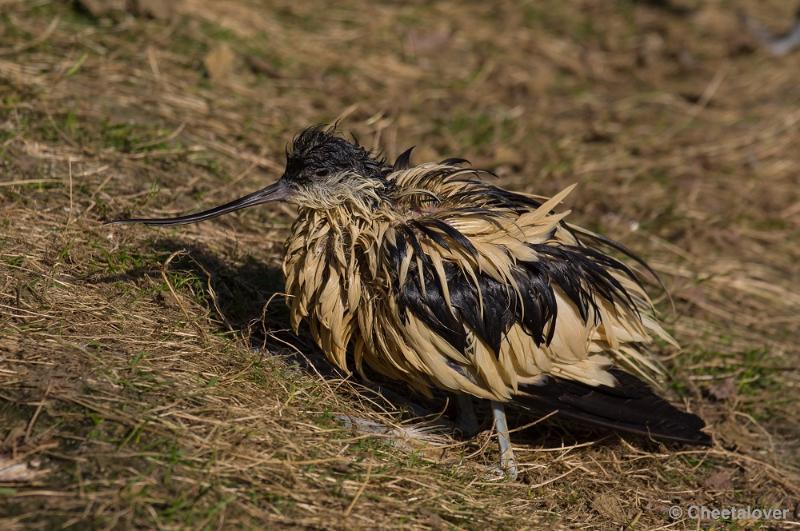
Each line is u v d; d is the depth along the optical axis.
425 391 8.83
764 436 10.21
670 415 8.79
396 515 7.48
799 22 19.92
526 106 16.16
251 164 12.29
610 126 16.00
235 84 14.13
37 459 7.06
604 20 20.27
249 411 8.00
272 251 10.80
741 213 14.19
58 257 9.36
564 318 8.59
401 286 8.12
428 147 13.62
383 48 17.00
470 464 8.55
